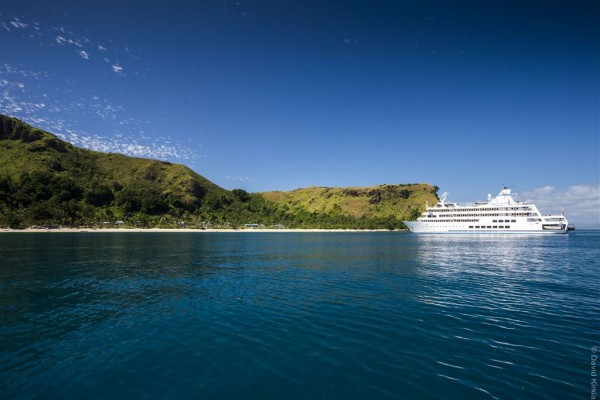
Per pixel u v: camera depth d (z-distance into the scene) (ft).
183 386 44.57
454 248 297.12
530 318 75.61
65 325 70.54
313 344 59.72
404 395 42.42
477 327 69.15
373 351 56.44
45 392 42.96
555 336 63.67
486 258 209.36
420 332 66.03
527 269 158.10
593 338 62.59
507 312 80.74
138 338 62.80
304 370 49.32
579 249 281.95
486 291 105.91
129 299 94.53
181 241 398.01
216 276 136.67
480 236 525.75
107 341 61.21
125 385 44.83
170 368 49.98
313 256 223.92
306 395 42.39
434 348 57.77
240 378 46.85
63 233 604.49
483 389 43.91
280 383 45.39
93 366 50.67
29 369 49.60
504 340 61.52
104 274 138.41
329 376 47.47
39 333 65.46
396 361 52.44
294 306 86.94
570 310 82.69
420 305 87.81
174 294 101.45
